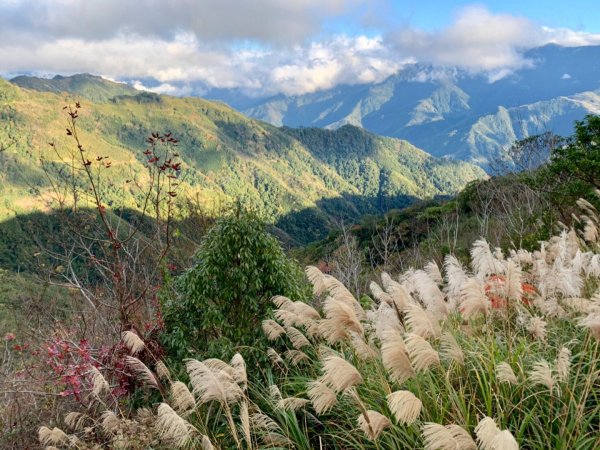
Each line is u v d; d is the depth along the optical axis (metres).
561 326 4.97
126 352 6.38
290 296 6.68
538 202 14.23
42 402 6.66
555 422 3.50
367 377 4.36
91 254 6.91
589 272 5.45
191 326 6.75
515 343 4.31
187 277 6.76
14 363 6.89
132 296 7.30
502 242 12.30
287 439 4.12
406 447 3.59
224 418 5.20
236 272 6.43
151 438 4.64
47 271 7.19
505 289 4.46
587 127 10.96
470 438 2.60
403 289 4.51
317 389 3.39
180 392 4.08
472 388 3.97
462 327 4.78
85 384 6.20
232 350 5.98
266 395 5.15
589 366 3.75
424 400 3.76
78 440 4.96
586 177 10.61
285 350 6.37
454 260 4.88
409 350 3.20
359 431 4.06
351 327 3.99
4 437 6.01
